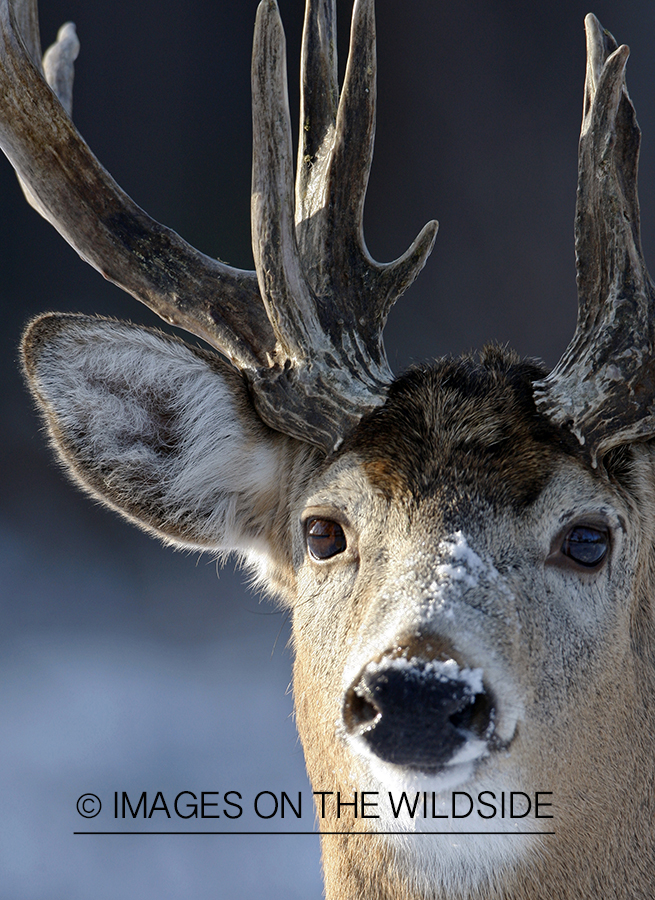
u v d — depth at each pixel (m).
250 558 10.67
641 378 8.80
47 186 10.38
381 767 7.70
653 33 38.25
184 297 10.17
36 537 30.11
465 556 8.19
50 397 9.78
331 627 8.76
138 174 41.00
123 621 26.77
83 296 37.44
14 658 24.41
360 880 8.84
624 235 8.91
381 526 8.62
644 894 8.87
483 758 7.76
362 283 9.74
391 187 39.03
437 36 39.88
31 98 10.24
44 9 39.97
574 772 8.38
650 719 9.04
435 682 7.41
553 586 8.43
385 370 9.58
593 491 8.64
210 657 24.95
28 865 17.17
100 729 21.17
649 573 9.16
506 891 8.40
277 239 9.39
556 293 37.38
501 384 9.29
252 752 20.20
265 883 16.94
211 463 10.12
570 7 39.38
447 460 8.71
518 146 39.25
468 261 38.12
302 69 10.59
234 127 41.19
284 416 9.51
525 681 7.99
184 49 41.62
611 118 8.93
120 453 10.16
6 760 19.92
